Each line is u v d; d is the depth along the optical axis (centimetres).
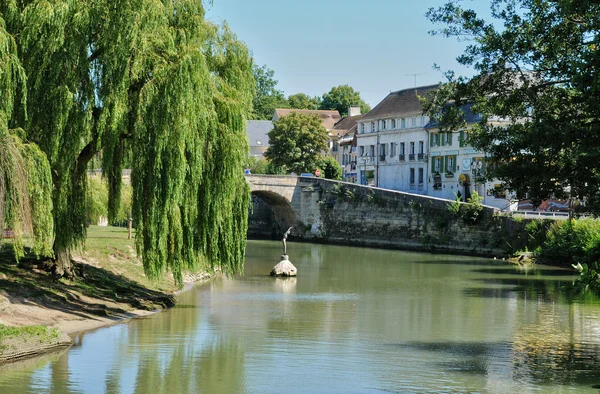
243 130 2855
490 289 4028
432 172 9144
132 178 2503
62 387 1783
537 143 2069
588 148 1933
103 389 1786
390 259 6222
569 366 2122
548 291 3941
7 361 1983
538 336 2584
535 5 2222
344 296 3650
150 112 2416
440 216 7212
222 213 2853
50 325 2395
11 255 3088
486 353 2288
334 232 8650
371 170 10538
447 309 3234
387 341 2459
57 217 2502
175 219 2586
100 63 2380
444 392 1828
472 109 2431
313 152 10731
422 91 9962
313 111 14700
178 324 2669
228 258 2912
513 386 1892
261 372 1997
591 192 2061
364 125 10800
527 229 6191
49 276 2894
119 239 4781
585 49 2102
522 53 2239
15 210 2053
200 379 1909
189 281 4109
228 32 2978
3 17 2248
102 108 2384
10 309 2434
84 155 2642
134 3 2375
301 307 3222
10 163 2042
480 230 6756
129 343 2298
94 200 4462
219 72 2930
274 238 9756
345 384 1891
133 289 3256
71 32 2309
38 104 2297
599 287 1673
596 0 1972
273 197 9219
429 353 2280
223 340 2411
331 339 2478
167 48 2481
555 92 2231
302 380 1922
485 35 2325
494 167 2217
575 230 5459
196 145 2538
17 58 2114
